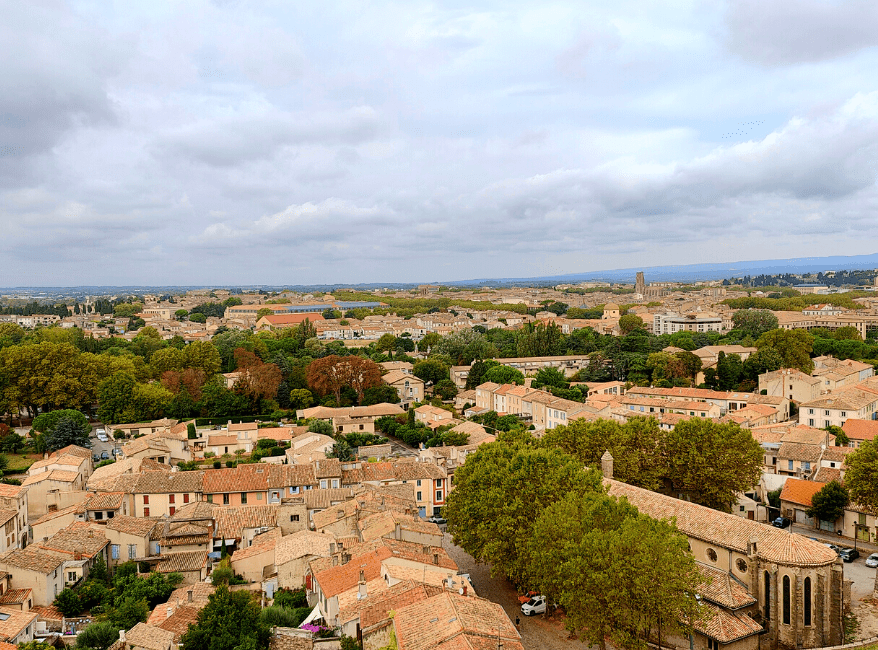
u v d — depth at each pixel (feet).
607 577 221.46
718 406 646.74
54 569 307.37
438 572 267.80
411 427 647.97
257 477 438.40
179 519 371.56
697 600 238.89
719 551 271.28
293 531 380.58
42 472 470.80
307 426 633.61
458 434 572.10
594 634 226.58
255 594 303.68
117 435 628.69
